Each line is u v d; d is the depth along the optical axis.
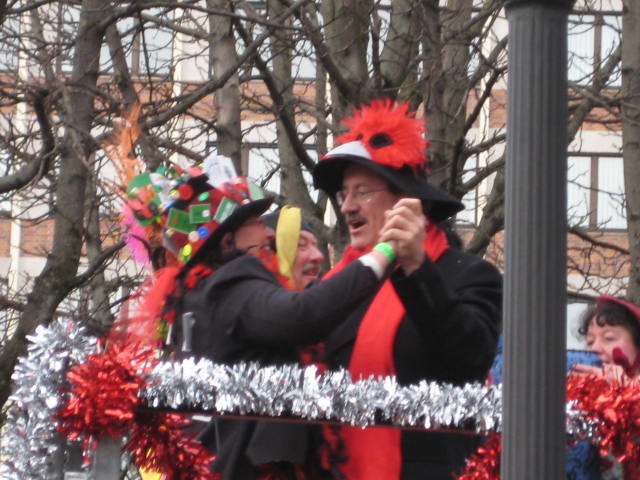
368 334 4.86
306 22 11.91
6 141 13.52
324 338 4.56
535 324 3.42
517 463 3.40
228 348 4.60
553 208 3.46
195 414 4.30
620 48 14.50
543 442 3.39
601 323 6.05
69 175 12.67
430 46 12.91
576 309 17.23
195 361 4.66
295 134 13.40
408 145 5.03
